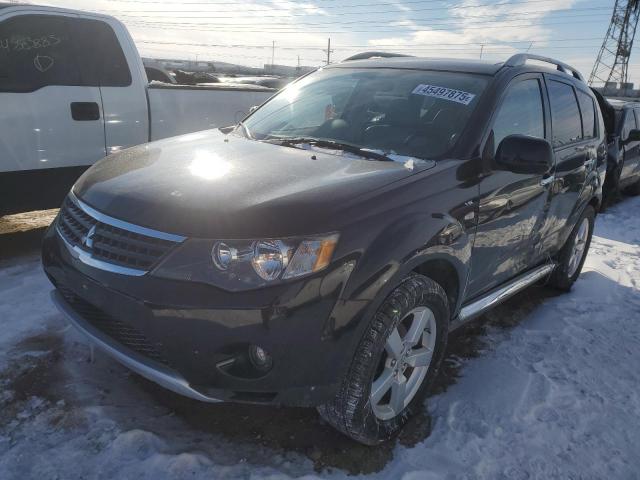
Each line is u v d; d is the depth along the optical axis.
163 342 2.16
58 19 4.59
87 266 2.37
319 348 2.15
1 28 4.27
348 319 2.19
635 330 4.17
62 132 4.62
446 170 2.79
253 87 6.39
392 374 2.57
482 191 2.94
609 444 2.80
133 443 2.46
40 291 3.90
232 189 2.34
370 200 2.38
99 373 2.99
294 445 2.58
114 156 3.11
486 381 3.26
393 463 2.53
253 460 2.46
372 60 3.99
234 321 2.09
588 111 4.61
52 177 4.65
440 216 2.62
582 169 4.28
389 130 3.17
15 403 2.68
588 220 4.87
